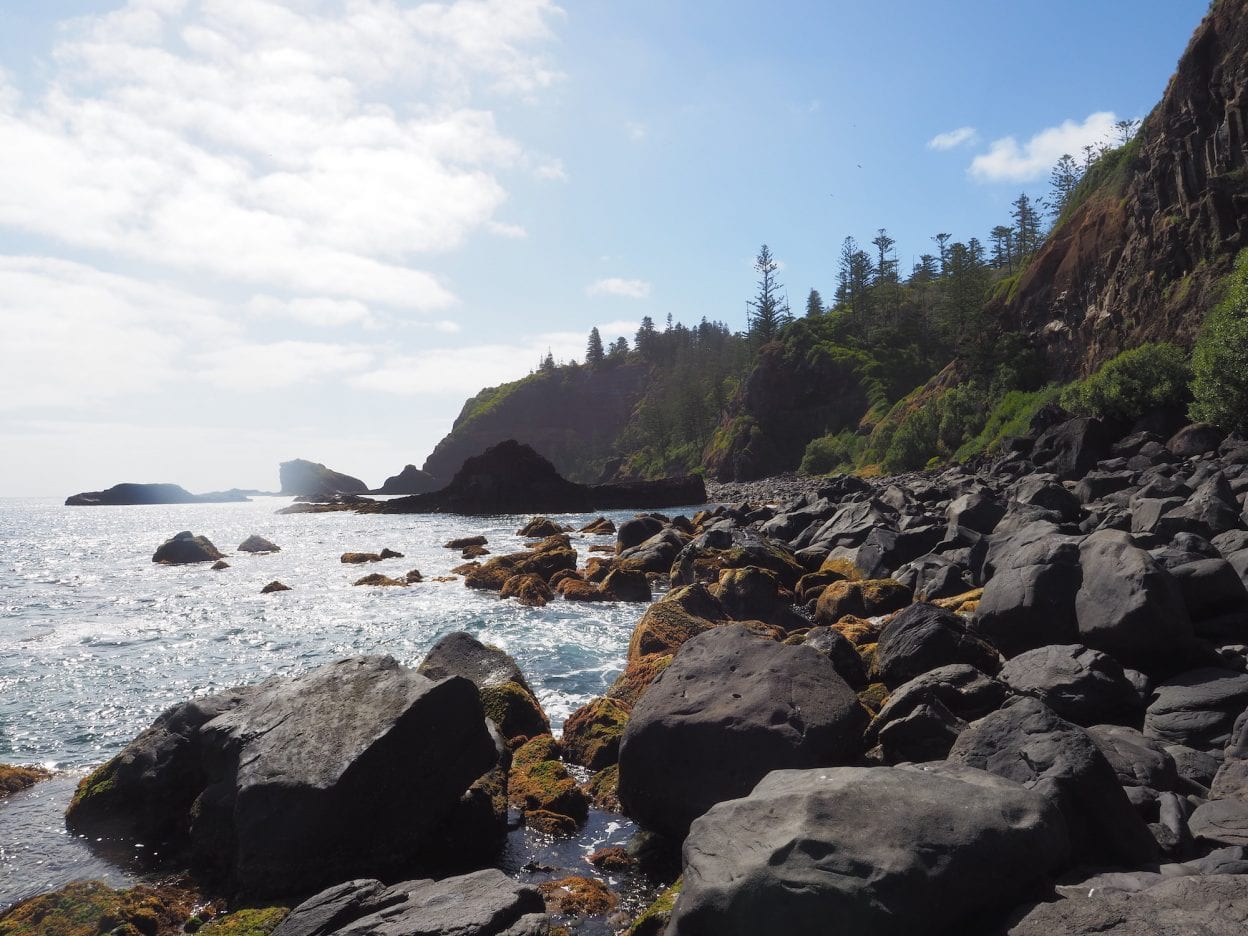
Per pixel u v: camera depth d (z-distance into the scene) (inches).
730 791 315.3
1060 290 2647.6
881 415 4077.3
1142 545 568.7
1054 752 254.4
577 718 454.0
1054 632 445.4
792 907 185.3
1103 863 233.6
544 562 1141.1
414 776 322.0
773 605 729.0
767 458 4584.2
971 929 191.3
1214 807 259.9
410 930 224.1
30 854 335.0
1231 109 1920.5
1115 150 2812.5
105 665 674.2
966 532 811.4
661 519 1705.2
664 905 259.9
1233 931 159.5
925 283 5944.9
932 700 344.5
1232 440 1185.4
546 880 306.5
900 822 203.3
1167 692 360.2
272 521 3351.4
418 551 1690.5
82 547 2155.5
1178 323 1937.7
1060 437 1439.5
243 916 274.1
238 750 332.8
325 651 719.7
